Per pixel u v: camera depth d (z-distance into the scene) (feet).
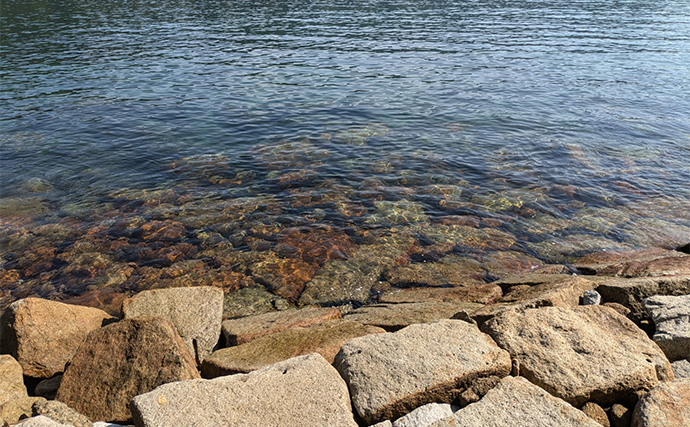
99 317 25.57
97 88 73.61
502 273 32.17
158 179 45.19
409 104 68.18
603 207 40.75
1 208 39.81
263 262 32.86
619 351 19.44
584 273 31.63
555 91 74.74
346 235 36.14
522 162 49.16
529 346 19.65
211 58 94.84
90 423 17.97
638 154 51.29
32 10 146.00
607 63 93.25
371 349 18.94
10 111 62.64
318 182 44.45
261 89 74.84
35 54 92.68
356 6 176.04
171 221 37.81
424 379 17.24
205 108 65.72
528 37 120.26
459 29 131.85
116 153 51.06
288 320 25.30
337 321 24.54
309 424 15.76
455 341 19.35
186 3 177.27
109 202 40.91
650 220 38.91
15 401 18.84
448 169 47.39
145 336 20.43
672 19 152.66
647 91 74.79
